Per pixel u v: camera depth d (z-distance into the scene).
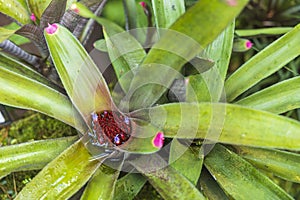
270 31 1.06
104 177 0.82
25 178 1.01
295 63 1.14
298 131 0.76
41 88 0.84
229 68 1.09
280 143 0.77
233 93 0.88
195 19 0.71
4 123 1.04
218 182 0.85
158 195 1.00
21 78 0.84
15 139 1.05
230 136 0.79
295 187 1.09
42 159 0.85
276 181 1.07
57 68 0.81
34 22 0.92
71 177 0.80
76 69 0.80
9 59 0.94
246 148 0.88
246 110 0.78
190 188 0.80
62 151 0.85
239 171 0.85
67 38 0.80
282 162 0.87
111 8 1.17
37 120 1.07
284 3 1.21
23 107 0.83
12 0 0.90
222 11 0.69
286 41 0.86
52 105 0.84
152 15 1.13
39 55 1.04
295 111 1.11
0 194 1.01
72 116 0.84
